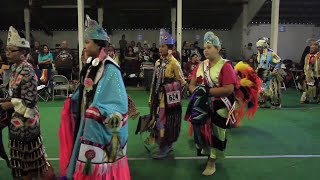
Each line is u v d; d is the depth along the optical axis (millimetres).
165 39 3623
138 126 3770
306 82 8109
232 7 14445
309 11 14281
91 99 2045
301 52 15375
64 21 15406
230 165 3471
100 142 1928
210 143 3070
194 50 11562
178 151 3986
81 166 1897
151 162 3562
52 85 8305
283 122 5809
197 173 3213
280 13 14453
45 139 4516
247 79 4316
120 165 2092
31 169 2564
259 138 4648
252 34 15016
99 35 2076
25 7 13891
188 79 8977
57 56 9273
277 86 7227
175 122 3662
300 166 3445
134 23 15594
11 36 2418
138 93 9906
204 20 15703
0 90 8625
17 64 2496
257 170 3312
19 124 2457
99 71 2041
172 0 13773
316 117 6277
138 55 11383
